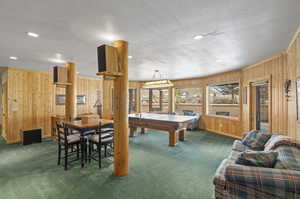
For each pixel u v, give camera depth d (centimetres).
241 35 243
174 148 421
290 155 180
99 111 721
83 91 670
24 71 500
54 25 209
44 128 542
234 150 277
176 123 424
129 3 161
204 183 247
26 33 233
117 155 270
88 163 321
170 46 291
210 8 171
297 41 247
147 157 356
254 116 460
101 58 247
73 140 308
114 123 274
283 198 140
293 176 142
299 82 246
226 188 168
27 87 506
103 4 163
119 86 266
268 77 377
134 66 472
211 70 534
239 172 159
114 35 242
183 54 345
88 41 266
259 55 353
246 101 482
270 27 216
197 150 405
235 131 536
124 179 257
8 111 468
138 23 205
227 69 518
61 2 158
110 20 197
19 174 274
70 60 391
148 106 859
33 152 388
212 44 281
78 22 201
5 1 155
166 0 157
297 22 202
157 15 185
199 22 202
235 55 354
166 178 262
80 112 657
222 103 618
